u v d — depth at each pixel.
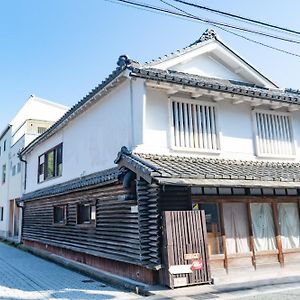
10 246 21.11
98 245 10.84
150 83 9.29
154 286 7.81
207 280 7.94
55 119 26.70
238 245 9.24
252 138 11.43
